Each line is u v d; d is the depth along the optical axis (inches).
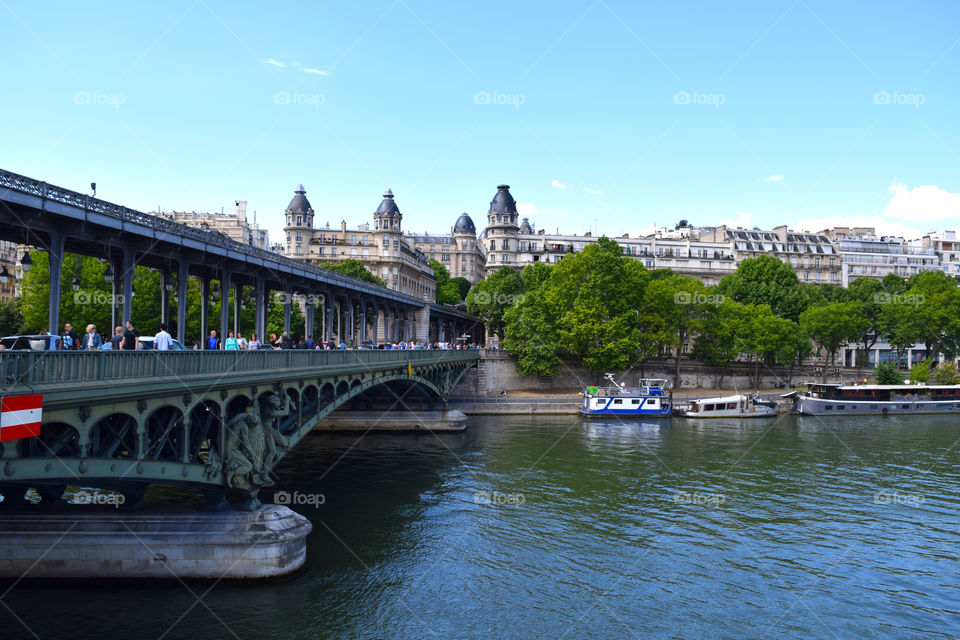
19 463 583.8
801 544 1152.8
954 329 3838.6
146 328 2137.1
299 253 5462.6
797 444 2122.3
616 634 825.5
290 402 1032.8
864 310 4163.4
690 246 5679.1
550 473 1640.0
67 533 841.5
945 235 6166.3
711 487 1520.7
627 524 1240.2
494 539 1144.2
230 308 2541.8
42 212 799.7
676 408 2901.1
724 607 908.6
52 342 764.0
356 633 794.2
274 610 831.1
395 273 5374.0
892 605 924.0
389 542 1109.1
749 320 3595.0
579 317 3206.2
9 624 758.5
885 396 3085.6
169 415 831.1
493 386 3326.8
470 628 825.5
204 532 861.2
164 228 1042.1
